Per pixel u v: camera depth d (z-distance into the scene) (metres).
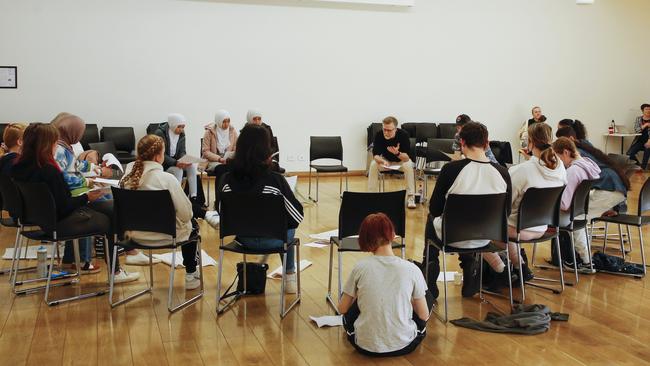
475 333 3.40
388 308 2.96
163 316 3.60
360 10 9.79
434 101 10.47
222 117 6.90
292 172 9.79
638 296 4.07
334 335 3.36
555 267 4.73
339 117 9.94
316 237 5.60
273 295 4.00
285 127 9.66
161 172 3.76
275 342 3.25
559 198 3.99
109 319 3.55
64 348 3.13
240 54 9.27
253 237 3.58
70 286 4.14
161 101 8.98
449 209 3.47
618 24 11.49
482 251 3.61
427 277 3.78
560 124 5.22
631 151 11.16
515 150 11.14
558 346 3.24
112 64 8.71
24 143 3.76
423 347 3.20
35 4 8.30
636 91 11.81
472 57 10.61
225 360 3.02
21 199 3.85
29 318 3.55
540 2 10.92
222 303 3.83
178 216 3.74
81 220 3.86
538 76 11.12
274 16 9.36
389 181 9.20
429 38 10.28
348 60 9.85
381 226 2.99
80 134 4.32
